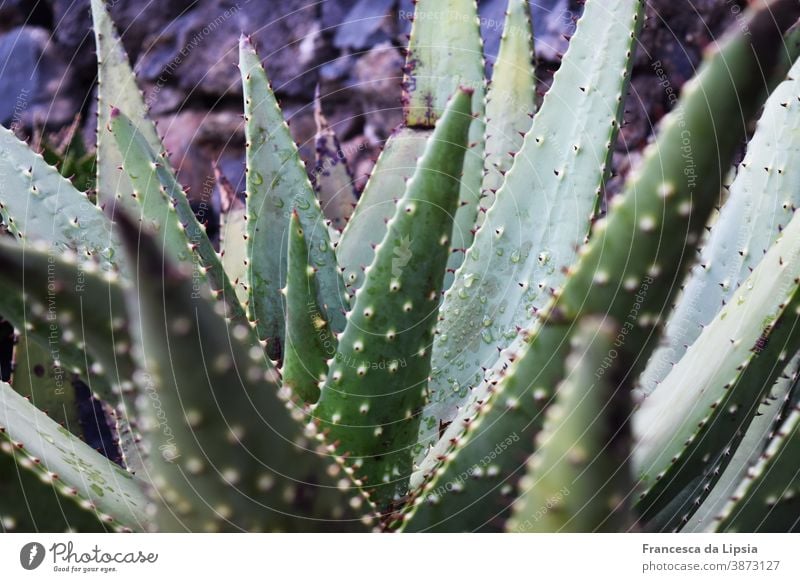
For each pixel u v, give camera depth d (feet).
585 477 2.46
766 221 3.23
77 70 5.84
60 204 3.16
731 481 2.95
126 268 2.29
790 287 2.64
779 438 2.61
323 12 6.09
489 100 3.96
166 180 3.05
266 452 2.44
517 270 3.34
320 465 2.51
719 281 3.26
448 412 3.30
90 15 5.86
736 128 2.39
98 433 3.94
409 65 3.87
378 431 2.76
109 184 3.50
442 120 2.55
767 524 2.66
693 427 2.65
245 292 3.65
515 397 2.54
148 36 6.01
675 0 5.35
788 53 2.35
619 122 3.24
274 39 6.07
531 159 3.35
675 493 2.72
